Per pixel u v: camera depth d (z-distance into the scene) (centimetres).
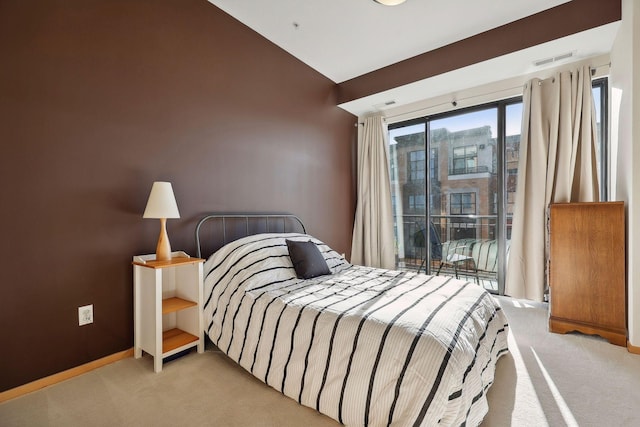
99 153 190
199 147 246
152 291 187
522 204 311
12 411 147
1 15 155
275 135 314
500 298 336
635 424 138
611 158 270
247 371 184
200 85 247
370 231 423
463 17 270
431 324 136
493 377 166
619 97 246
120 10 200
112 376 178
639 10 204
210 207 254
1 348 155
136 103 207
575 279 239
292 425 138
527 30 270
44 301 169
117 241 198
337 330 146
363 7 257
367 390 129
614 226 227
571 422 140
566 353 209
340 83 402
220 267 222
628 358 201
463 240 378
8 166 157
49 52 170
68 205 178
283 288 205
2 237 156
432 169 399
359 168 438
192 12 241
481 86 347
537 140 301
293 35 299
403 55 335
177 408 150
